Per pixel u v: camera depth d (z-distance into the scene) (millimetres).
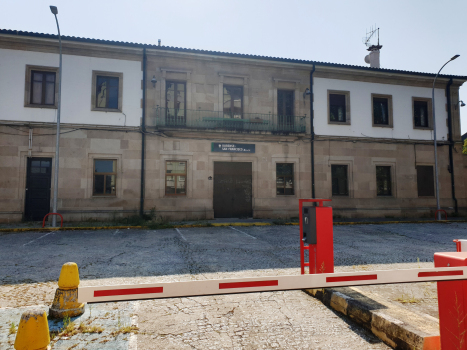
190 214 15945
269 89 17656
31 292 4957
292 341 3438
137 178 15492
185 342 3398
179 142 16156
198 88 16656
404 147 19453
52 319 3846
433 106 18531
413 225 15398
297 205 17406
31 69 14719
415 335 3027
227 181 16953
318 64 18141
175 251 8391
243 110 17266
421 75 19734
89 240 10133
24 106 14508
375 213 18438
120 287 2098
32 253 7980
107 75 15562
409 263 7238
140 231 12469
